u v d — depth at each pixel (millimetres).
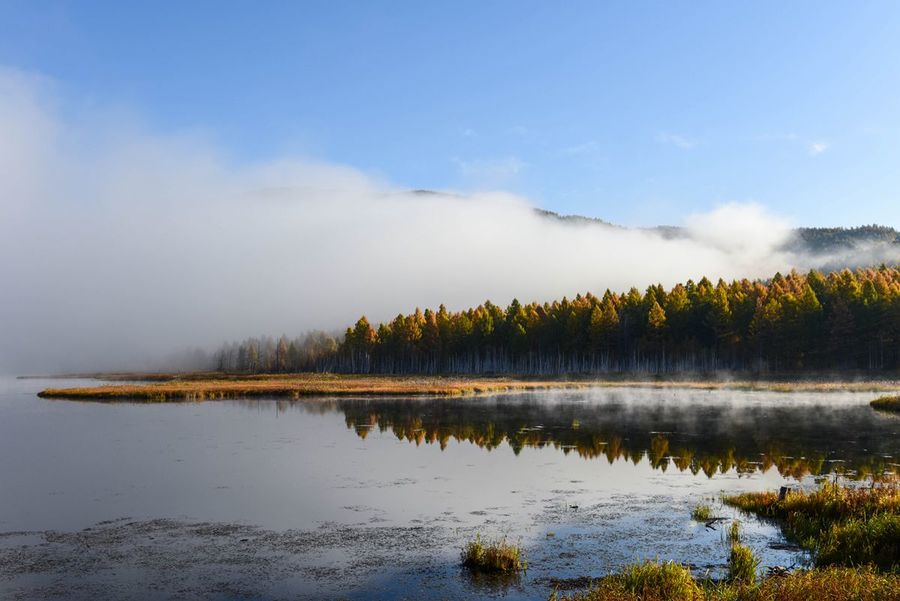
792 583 10984
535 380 102312
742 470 25703
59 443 32812
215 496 21234
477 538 16266
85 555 15281
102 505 20047
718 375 98438
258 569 14250
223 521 18219
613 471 25578
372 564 14555
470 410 51312
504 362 129875
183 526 17719
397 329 138375
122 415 46969
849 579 10953
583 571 13961
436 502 20438
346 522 18094
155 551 15555
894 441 33156
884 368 92812
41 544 16125
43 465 26719
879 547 13875
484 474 24953
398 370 139625
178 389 69000
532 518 18469
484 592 12797
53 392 66500
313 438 34750
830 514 17344
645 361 111250
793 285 119500
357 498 20984
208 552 15453
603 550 15438
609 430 38312
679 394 69062
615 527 17469
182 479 23938
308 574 13930
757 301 101938
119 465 26719
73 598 12625
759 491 21500
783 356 97625
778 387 76938
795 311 95500
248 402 59469
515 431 37906
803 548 15297
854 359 93875
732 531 16125
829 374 91375
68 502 20438
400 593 12789
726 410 50500
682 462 27547
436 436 35625
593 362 113688
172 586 13266
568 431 37906
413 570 14133
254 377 122625
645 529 17234
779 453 29672
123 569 14297
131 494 21531
